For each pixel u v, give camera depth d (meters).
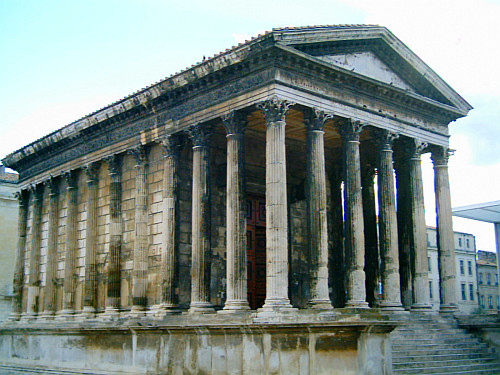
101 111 50.53
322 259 38.62
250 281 47.97
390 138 44.53
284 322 33.97
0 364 57.44
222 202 46.59
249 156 48.72
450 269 47.53
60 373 48.69
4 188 76.00
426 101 46.88
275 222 36.28
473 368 39.50
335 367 32.31
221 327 36.25
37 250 59.59
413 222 46.16
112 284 48.03
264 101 37.59
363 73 43.44
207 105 41.78
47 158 59.41
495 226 62.47
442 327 44.12
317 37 39.34
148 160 47.28
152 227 45.94
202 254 41.16
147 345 42.06
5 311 74.56
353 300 40.16
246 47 38.22
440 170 49.06
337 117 41.41
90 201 52.34
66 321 52.12
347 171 41.66
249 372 34.84
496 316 47.47
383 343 33.81
